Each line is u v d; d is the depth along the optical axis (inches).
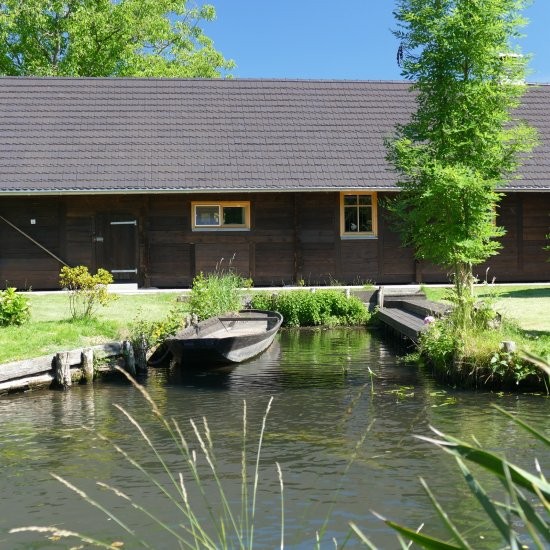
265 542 215.6
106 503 250.5
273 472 278.1
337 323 775.1
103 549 214.7
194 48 1710.1
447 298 496.4
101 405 399.9
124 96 1016.2
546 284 889.5
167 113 994.1
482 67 467.8
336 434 329.4
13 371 436.8
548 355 404.5
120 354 497.7
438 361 455.5
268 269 906.7
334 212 913.5
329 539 217.0
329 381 457.4
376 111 1026.1
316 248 912.3
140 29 1560.0
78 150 916.0
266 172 904.3
